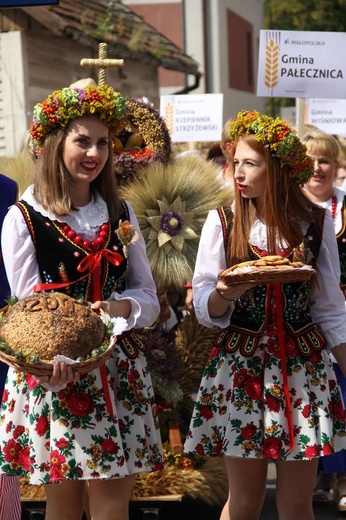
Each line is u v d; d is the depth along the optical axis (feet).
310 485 11.36
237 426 11.10
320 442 11.12
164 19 81.56
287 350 11.21
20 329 10.09
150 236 15.06
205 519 15.79
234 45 79.97
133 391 10.87
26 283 10.84
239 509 11.39
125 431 10.77
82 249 10.86
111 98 10.90
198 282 11.62
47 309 10.20
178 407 16.35
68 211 10.82
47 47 36.94
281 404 11.07
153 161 15.70
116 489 10.82
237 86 81.51
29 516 15.44
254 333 11.25
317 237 11.55
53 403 10.44
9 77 34.96
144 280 11.45
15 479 12.42
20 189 15.03
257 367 11.18
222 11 74.74
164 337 16.28
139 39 43.75
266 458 11.27
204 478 14.97
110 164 11.30
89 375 10.59
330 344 11.66
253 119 11.43
